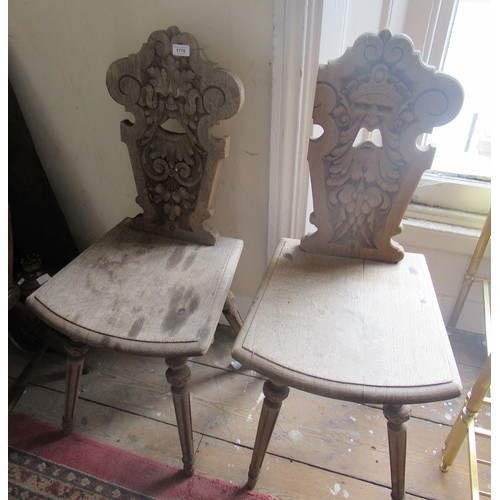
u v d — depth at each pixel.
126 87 0.94
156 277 0.96
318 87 0.82
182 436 0.98
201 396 1.24
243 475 1.06
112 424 1.18
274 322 0.83
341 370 0.75
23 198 1.27
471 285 1.27
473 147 1.22
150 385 1.28
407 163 0.86
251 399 1.24
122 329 0.83
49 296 0.90
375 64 0.79
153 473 1.06
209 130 0.93
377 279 0.94
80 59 1.06
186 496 1.02
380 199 0.92
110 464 1.08
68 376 1.04
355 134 0.86
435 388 0.72
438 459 1.09
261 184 1.15
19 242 1.36
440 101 0.79
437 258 1.32
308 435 1.14
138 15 0.97
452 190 1.25
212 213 1.04
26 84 1.14
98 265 0.99
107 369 1.33
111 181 1.27
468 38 1.08
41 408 1.22
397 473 0.86
